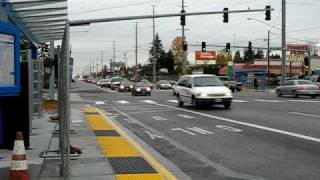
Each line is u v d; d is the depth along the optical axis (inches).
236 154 493.4
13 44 426.9
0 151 485.7
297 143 551.5
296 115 911.0
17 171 306.8
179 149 534.6
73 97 1920.5
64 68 346.3
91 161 437.4
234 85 2598.4
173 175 390.0
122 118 937.5
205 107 1180.5
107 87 3629.4
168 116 962.1
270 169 412.5
